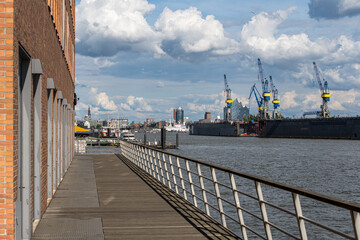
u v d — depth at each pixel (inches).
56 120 591.5
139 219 379.6
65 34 792.3
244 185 1455.5
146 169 824.3
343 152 4173.2
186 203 470.0
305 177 2022.6
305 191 182.9
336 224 930.7
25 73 294.7
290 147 5196.9
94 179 713.0
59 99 608.1
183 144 6033.5
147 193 549.3
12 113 236.8
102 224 357.4
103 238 308.0
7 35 233.1
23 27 267.9
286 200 1181.1
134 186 620.4
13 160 237.5
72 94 1189.7
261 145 5757.9
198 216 394.6
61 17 665.6
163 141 3602.4
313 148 4950.8
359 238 147.6
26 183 289.9
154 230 336.2
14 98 239.6
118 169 901.2
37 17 342.3
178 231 332.5
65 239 303.1
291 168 2475.4
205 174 1792.6
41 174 366.9
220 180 1585.9
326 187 1701.5
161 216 394.0
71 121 1094.4
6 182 236.4
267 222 246.1
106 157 1336.1
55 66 540.7
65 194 534.9
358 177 2022.6
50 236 311.6
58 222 362.9
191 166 2288.4
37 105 346.3
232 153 3932.1
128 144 1235.2
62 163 717.9
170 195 532.1
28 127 291.3
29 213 291.6
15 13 238.8
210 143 6466.5
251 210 1036.5
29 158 290.2
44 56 390.3
